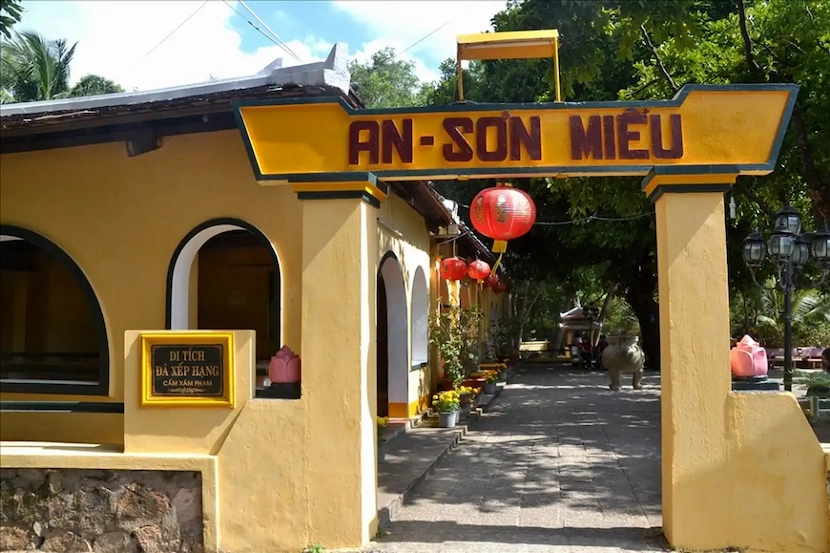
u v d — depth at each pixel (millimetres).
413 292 12117
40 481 5699
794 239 7777
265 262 10453
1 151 7520
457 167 5527
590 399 14969
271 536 5449
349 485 5434
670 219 5414
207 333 5613
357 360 5508
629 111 5434
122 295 7316
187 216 7250
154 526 5559
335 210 5613
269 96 6289
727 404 5285
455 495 7152
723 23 11617
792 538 5184
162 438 5629
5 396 7441
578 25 8266
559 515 6402
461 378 12758
